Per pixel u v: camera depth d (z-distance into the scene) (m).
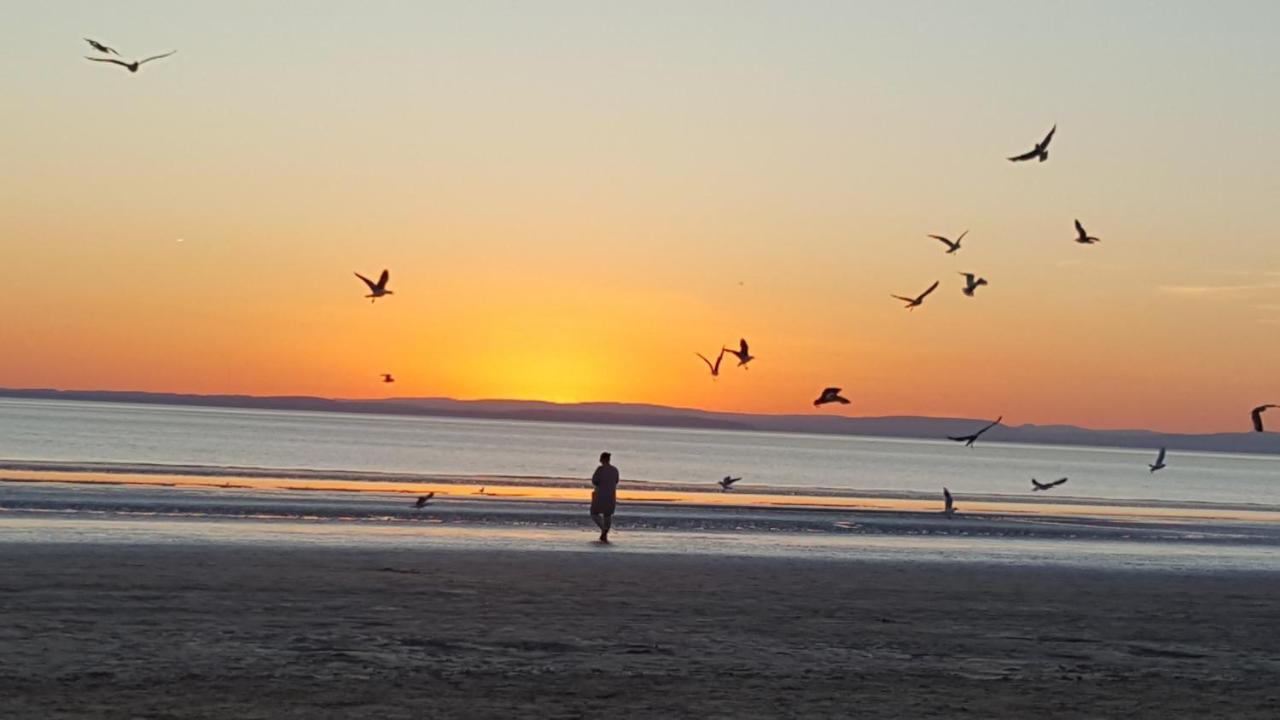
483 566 27.28
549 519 41.53
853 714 14.70
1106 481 141.88
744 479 99.12
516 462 112.94
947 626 22.00
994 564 33.66
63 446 105.06
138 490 45.09
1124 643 21.05
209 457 94.38
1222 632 22.92
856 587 26.80
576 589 24.31
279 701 14.08
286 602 21.20
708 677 16.50
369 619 19.88
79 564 24.56
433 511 42.62
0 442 108.38
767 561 31.28
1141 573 32.78
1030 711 15.30
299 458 100.19
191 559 26.25
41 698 13.62
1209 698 16.56
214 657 16.34
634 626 20.36
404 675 15.77
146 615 19.30
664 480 90.25
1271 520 66.81
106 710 13.27
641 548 33.84
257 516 38.38
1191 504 81.81
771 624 21.27
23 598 20.20
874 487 93.38
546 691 15.23
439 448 147.12
